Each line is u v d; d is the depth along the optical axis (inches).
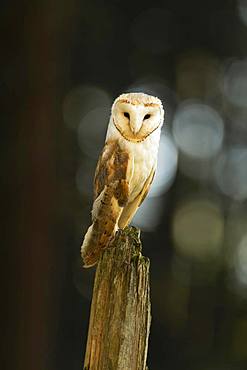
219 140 717.9
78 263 673.6
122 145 226.4
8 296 534.3
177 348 672.4
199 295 677.9
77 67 684.1
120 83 693.3
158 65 693.9
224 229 689.0
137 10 683.4
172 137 700.0
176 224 687.7
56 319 597.6
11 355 531.2
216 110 716.7
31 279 541.6
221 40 691.4
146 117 226.7
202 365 663.1
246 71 705.6
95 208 225.1
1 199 542.6
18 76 554.9
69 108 676.7
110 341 201.5
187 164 702.5
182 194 695.7
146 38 690.2
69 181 659.4
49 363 570.3
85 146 685.9
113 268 203.2
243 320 667.4
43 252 548.4
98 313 203.3
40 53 560.7
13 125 550.0
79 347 687.7
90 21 674.2
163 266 683.4
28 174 546.3
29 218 544.1
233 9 684.7
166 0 681.6
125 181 224.7
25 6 561.0
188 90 697.0
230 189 703.7
